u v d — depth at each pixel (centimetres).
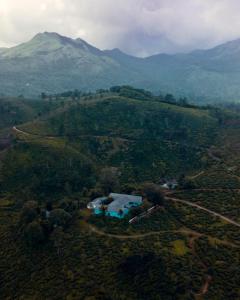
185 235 9456
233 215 10494
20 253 9712
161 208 11069
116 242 9131
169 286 7325
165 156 19825
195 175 17062
